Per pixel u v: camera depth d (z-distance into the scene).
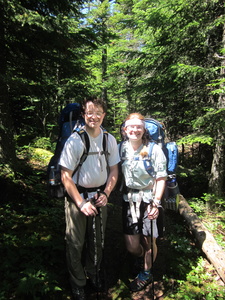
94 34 5.15
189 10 5.60
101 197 2.23
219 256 3.26
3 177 4.54
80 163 2.22
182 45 6.21
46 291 2.42
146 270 2.75
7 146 4.95
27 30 4.36
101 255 2.62
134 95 7.75
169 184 3.03
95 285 2.70
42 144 9.56
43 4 5.02
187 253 3.58
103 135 2.32
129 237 2.68
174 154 2.97
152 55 6.98
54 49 5.04
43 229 3.59
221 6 5.41
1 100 4.82
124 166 2.57
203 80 5.95
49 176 2.41
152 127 2.79
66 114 2.54
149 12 6.37
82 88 7.08
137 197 2.59
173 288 2.86
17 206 4.17
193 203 5.61
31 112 11.28
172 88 6.27
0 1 3.71
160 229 2.63
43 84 5.43
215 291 2.84
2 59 4.69
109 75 12.43
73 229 2.37
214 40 6.02
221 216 5.14
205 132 5.52
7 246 3.01
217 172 5.60
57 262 2.96
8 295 2.40
